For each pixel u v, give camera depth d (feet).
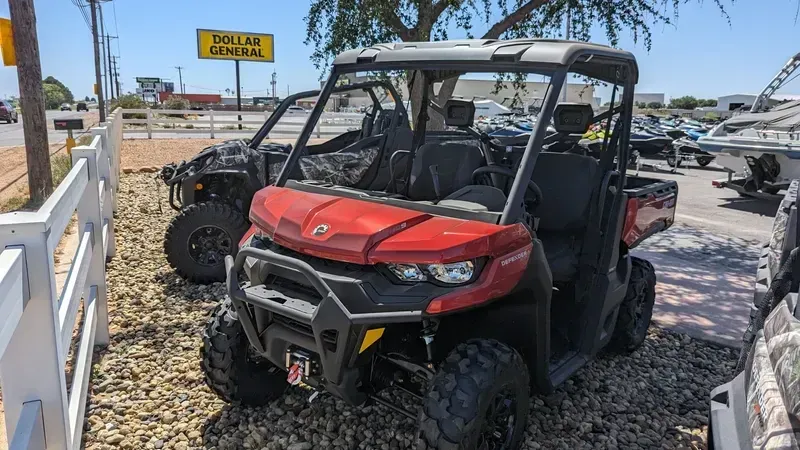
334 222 8.41
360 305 7.70
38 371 7.29
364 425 10.44
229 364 9.98
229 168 17.58
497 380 7.97
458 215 8.65
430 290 7.78
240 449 9.79
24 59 25.40
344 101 18.01
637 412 11.53
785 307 6.81
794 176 31.01
